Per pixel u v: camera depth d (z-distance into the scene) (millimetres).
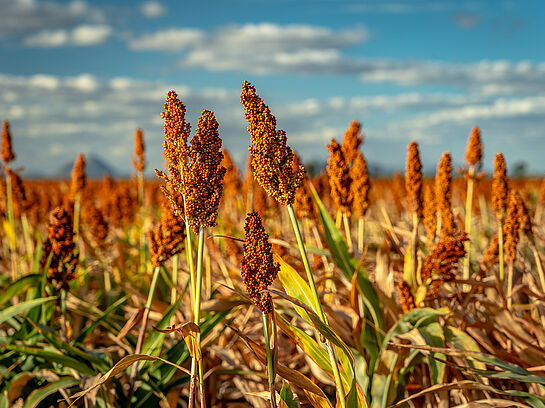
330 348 2846
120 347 5367
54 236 4508
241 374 4617
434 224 5387
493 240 5266
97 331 6176
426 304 4801
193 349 2887
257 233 2699
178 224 4113
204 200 2840
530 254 7680
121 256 7727
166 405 4215
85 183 7848
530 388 4066
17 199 7875
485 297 5324
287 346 5332
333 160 5000
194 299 2938
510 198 4945
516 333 4211
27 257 7926
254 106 2639
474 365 4031
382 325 4516
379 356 4012
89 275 8039
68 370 4422
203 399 2875
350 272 4648
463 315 4480
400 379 4074
